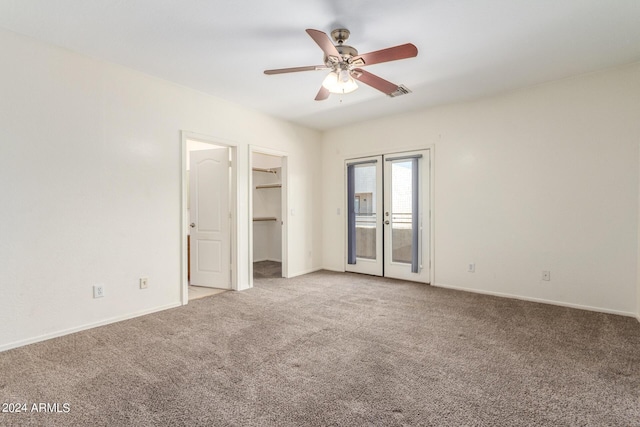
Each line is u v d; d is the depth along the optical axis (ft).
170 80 11.27
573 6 7.17
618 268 10.57
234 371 7.02
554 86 11.53
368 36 8.45
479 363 7.36
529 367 7.16
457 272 13.97
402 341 8.58
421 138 14.79
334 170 17.95
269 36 8.45
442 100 13.46
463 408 5.74
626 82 10.32
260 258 22.38
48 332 8.67
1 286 7.90
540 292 12.02
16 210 8.12
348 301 12.22
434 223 14.51
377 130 16.21
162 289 11.24
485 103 13.07
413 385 6.47
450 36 8.46
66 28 7.97
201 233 14.56
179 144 11.68
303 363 7.39
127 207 10.30
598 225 10.88
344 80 8.12
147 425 5.29
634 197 10.28
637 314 10.15
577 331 9.18
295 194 16.81
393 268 16.03
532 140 12.03
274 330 9.36
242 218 14.11
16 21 7.64
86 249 9.39
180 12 7.36
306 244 17.51
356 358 7.63
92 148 9.49
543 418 5.45
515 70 10.59
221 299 12.51
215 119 12.87
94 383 6.52
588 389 6.29
